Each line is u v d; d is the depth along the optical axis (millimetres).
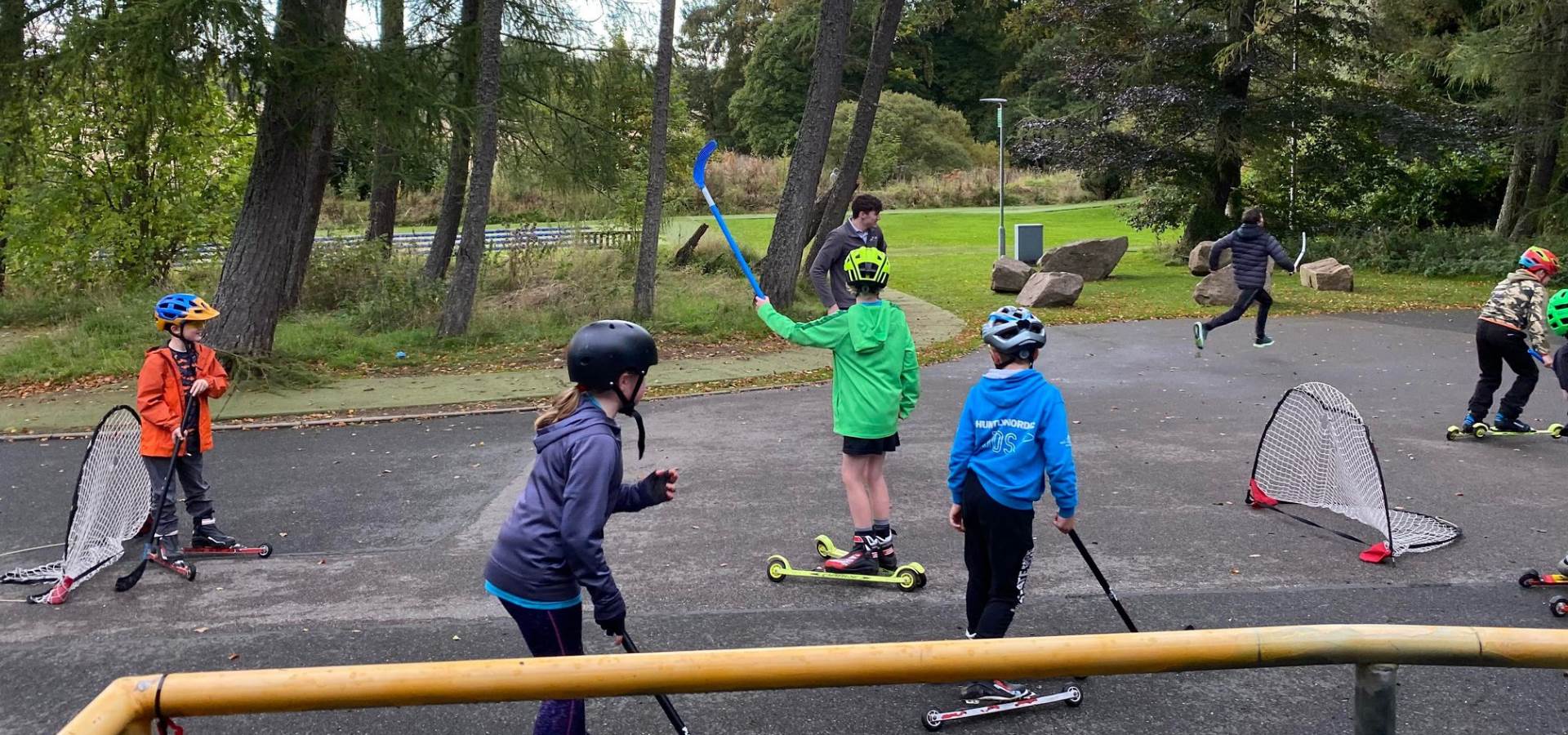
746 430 8914
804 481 7227
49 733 3838
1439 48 24562
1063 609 4820
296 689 2047
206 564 5738
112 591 5328
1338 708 3830
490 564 3115
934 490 6941
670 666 2102
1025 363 3969
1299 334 13812
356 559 5789
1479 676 4016
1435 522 5914
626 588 5227
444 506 6832
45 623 4910
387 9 14375
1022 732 3697
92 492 5605
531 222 21891
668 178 22828
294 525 6461
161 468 5738
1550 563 5328
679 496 6910
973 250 28766
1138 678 4098
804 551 5750
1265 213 24984
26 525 6645
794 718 3836
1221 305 16672
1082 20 25328
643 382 3195
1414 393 9891
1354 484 5812
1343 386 10289
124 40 9680
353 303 16891
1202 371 11344
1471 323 14523
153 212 18391
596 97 16547
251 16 9875
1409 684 3963
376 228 20156
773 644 4512
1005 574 3924
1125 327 14742
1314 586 5059
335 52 11055
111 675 4332
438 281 15766
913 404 5305
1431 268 20938
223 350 11367
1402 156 22562
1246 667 2180
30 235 17609
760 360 12711
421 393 10945
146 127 12016
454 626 4789
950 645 2145
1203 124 23922
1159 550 5629
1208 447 7996
